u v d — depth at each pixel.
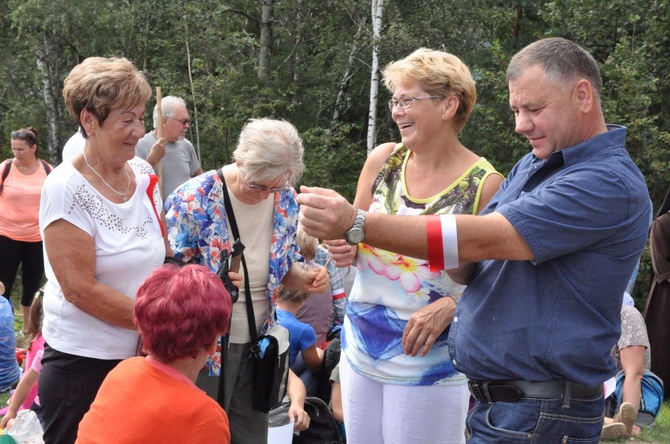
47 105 17.42
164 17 17.42
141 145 6.28
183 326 2.06
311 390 4.18
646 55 14.12
